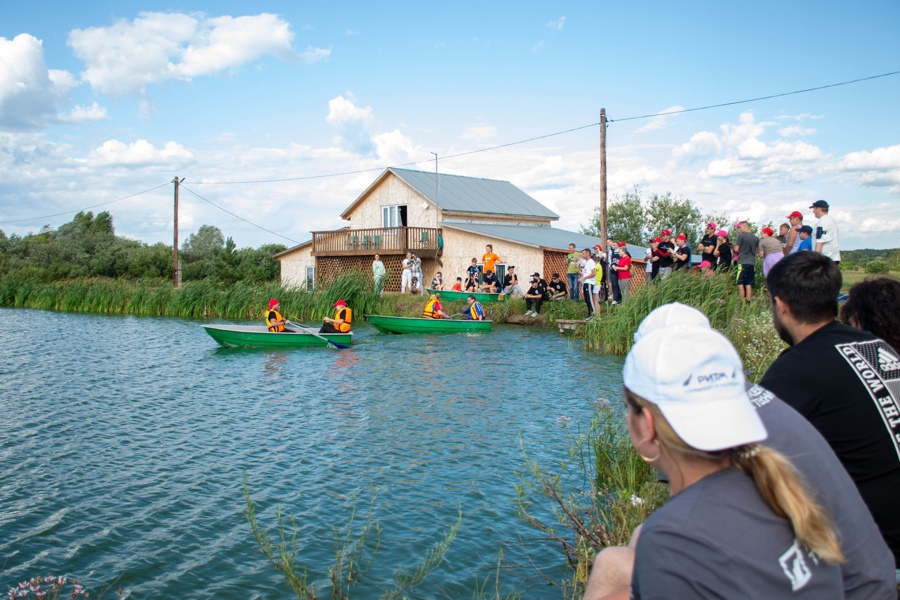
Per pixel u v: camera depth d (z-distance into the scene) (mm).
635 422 2025
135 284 44625
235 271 50500
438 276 33594
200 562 6797
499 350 21531
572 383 15641
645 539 1891
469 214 40375
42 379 16922
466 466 9484
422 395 14555
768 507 1829
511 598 5844
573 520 5977
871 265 21484
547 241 35812
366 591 6113
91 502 8398
